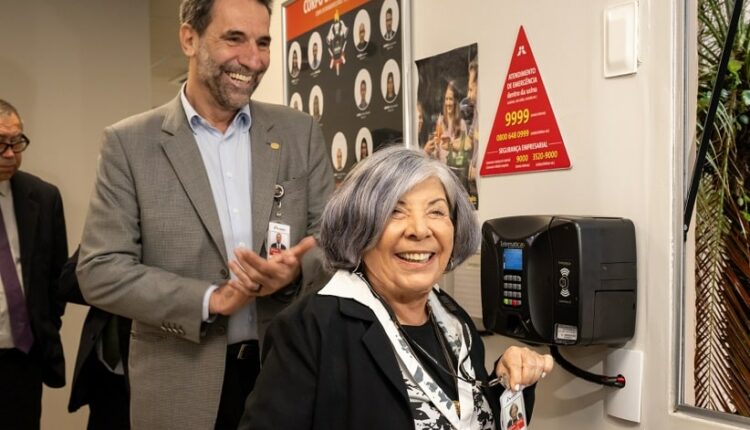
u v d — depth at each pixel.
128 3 4.29
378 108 2.27
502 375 1.23
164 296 1.56
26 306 3.04
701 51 1.32
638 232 1.43
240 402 1.71
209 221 1.66
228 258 1.69
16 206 3.07
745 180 1.25
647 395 1.41
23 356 3.04
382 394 1.12
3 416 2.99
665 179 1.38
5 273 2.99
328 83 2.59
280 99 2.99
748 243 1.24
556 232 1.42
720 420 1.29
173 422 1.64
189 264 1.65
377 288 1.25
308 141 1.86
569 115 1.57
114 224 1.63
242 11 1.62
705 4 1.31
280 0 2.95
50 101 4.06
